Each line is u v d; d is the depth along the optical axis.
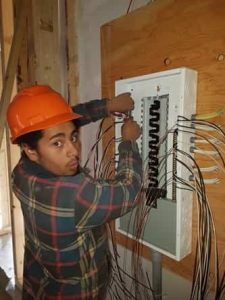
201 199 0.84
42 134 0.68
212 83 0.80
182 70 0.79
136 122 0.89
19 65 1.47
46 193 0.72
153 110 0.88
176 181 0.84
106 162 1.18
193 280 0.90
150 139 0.91
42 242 0.79
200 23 0.80
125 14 1.05
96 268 0.86
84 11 1.28
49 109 0.71
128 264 1.20
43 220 0.74
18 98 0.75
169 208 0.87
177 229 0.85
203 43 0.80
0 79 1.97
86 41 1.29
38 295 0.90
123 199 0.72
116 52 1.07
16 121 0.73
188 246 0.89
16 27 1.39
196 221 0.87
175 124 0.82
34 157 0.75
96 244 0.86
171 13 0.87
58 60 1.41
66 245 0.77
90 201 0.70
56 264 0.80
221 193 0.82
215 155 0.81
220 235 0.83
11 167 1.64
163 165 0.89
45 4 1.37
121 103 0.93
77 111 0.94
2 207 2.86
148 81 0.90
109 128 1.16
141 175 0.81
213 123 0.80
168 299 1.06
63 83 1.43
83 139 1.40
